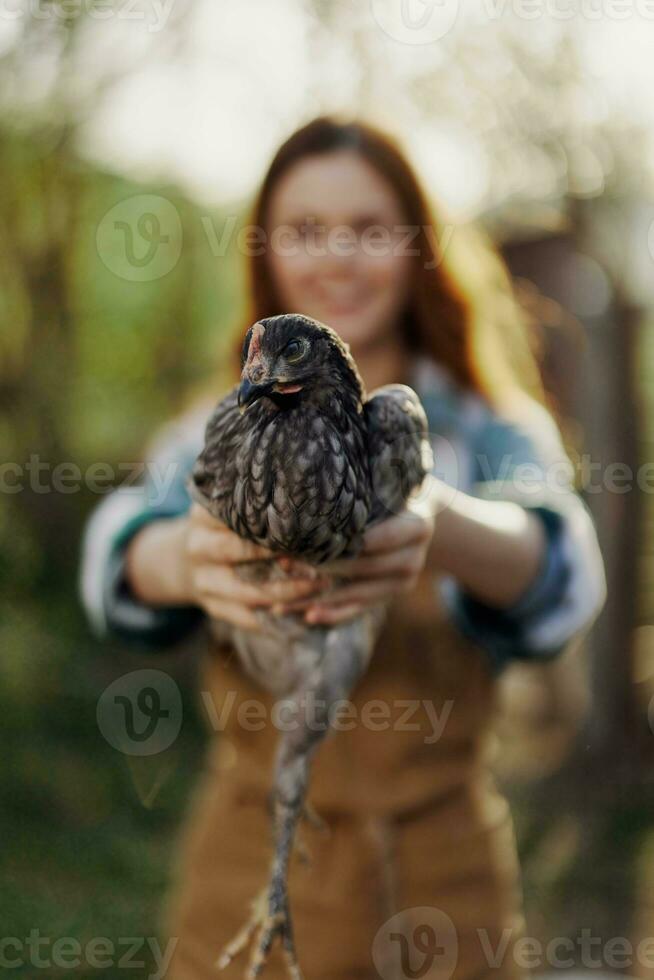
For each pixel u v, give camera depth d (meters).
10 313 6.28
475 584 2.16
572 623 2.29
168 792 4.87
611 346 4.58
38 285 6.16
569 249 4.23
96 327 8.26
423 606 2.29
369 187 2.39
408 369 2.57
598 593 2.38
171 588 2.25
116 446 8.52
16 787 4.80
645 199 4.17
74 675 5.96
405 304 2.53
